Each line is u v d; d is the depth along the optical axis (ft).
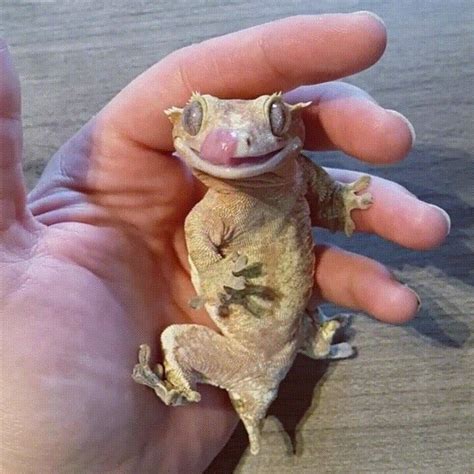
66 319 0.50
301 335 0.57
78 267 0.53
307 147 0.58
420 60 0.77
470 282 0.68
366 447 0.65
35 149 0.76
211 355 0.54
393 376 0.66
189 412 0.58
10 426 0.48
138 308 0.55
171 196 0.59
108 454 0.52
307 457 0.65
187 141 0.48
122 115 0.56
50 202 0.57
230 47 0.52
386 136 0.53
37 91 0.80
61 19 0.84
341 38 0.49
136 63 0.81
